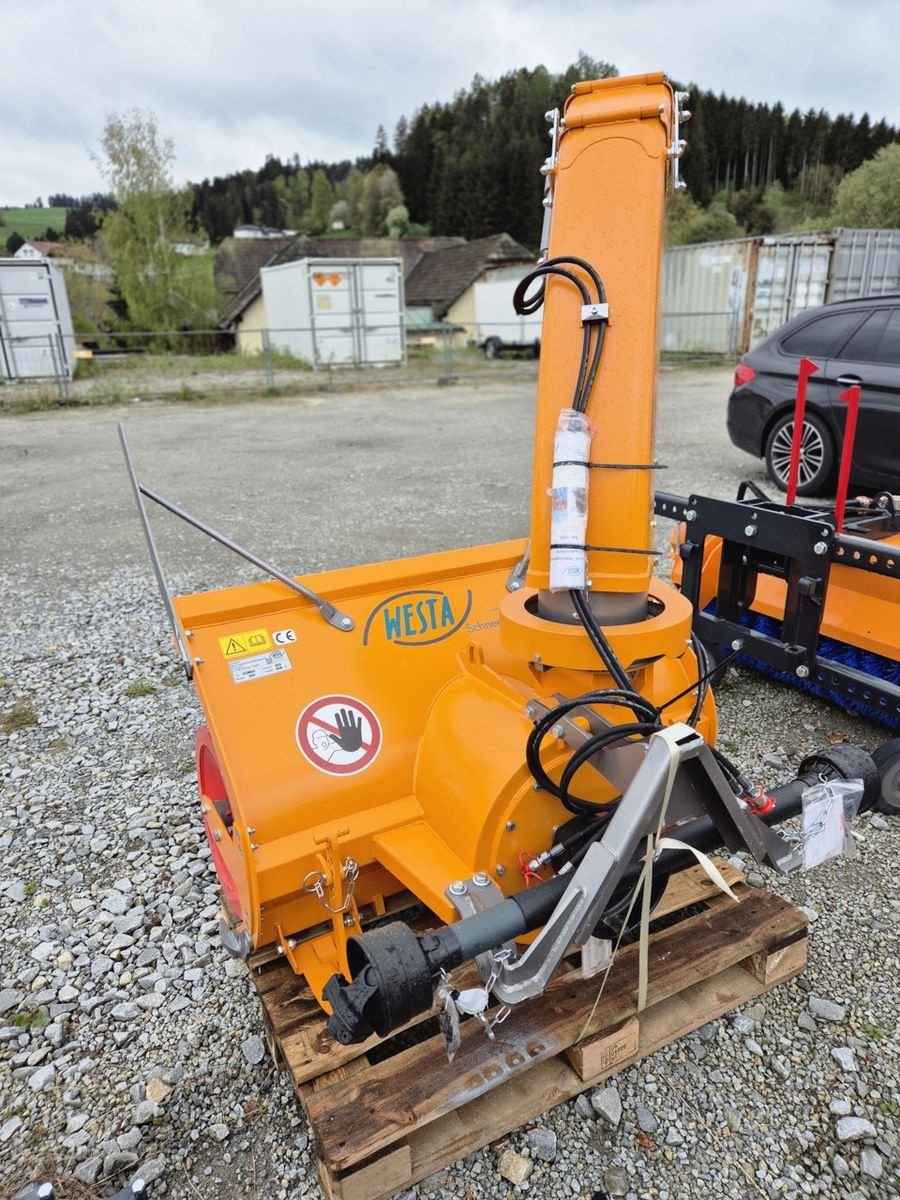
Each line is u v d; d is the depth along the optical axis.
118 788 3.44
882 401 6.20
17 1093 2.11
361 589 2.34
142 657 4.67
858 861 2.85
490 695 2.12
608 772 1.83
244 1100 2.07
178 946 2.58
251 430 12.95
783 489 7.20
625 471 1.75
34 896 2.82
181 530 7.24
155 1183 1.88
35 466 10.39
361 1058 1.88
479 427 12.59
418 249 36.53
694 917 2.25
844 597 3.59
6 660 4.68
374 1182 1.71
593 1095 2.02
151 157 26.25
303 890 2.01
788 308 18.94
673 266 20.12
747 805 1.81
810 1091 2.04
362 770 2.12
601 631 1.78
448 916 1.81
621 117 1.69
